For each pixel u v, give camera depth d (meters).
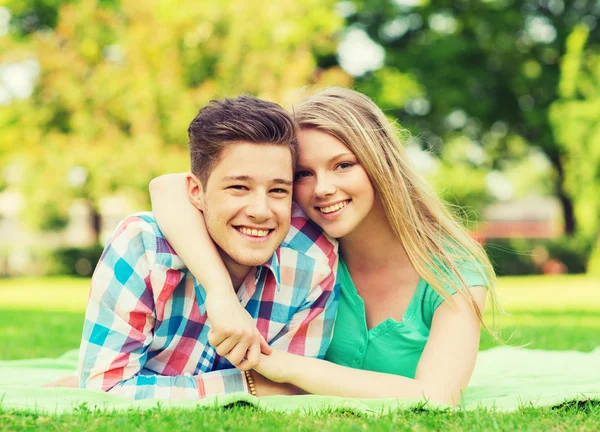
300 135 2.56
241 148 2.28
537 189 37.56
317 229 2.69
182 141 14.88
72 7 15.96
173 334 2.48
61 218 24.02
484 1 19.00
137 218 2.49
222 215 2.33
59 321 6.41
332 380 2.34
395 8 18.83
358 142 2.53
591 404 2.31
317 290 2.59
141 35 14.70
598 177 17.84
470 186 25.20
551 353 3.95
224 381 2.38
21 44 16.48
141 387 2.32
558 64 19.16
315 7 15.62
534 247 19.64
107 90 14.88
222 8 14.87
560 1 19.28
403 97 18.34
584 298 10.34
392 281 2.74
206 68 14.83
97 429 1.85
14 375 3.10
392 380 2.36
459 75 18.70
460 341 2.48
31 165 16.81
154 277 2.37
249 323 2.24
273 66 14.55
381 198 2.60
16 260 20.95
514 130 20.05
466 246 2.71
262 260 2.36
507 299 10.17
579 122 17.66
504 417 2.06
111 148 14.97
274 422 1.96
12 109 17.52
